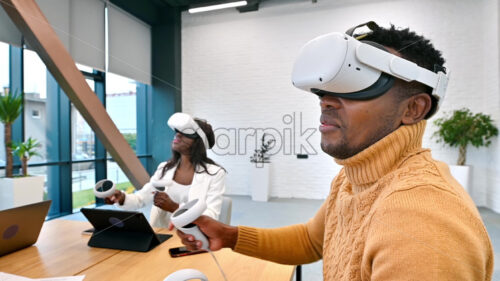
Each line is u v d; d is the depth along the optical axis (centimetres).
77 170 347
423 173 33
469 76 276
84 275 76
